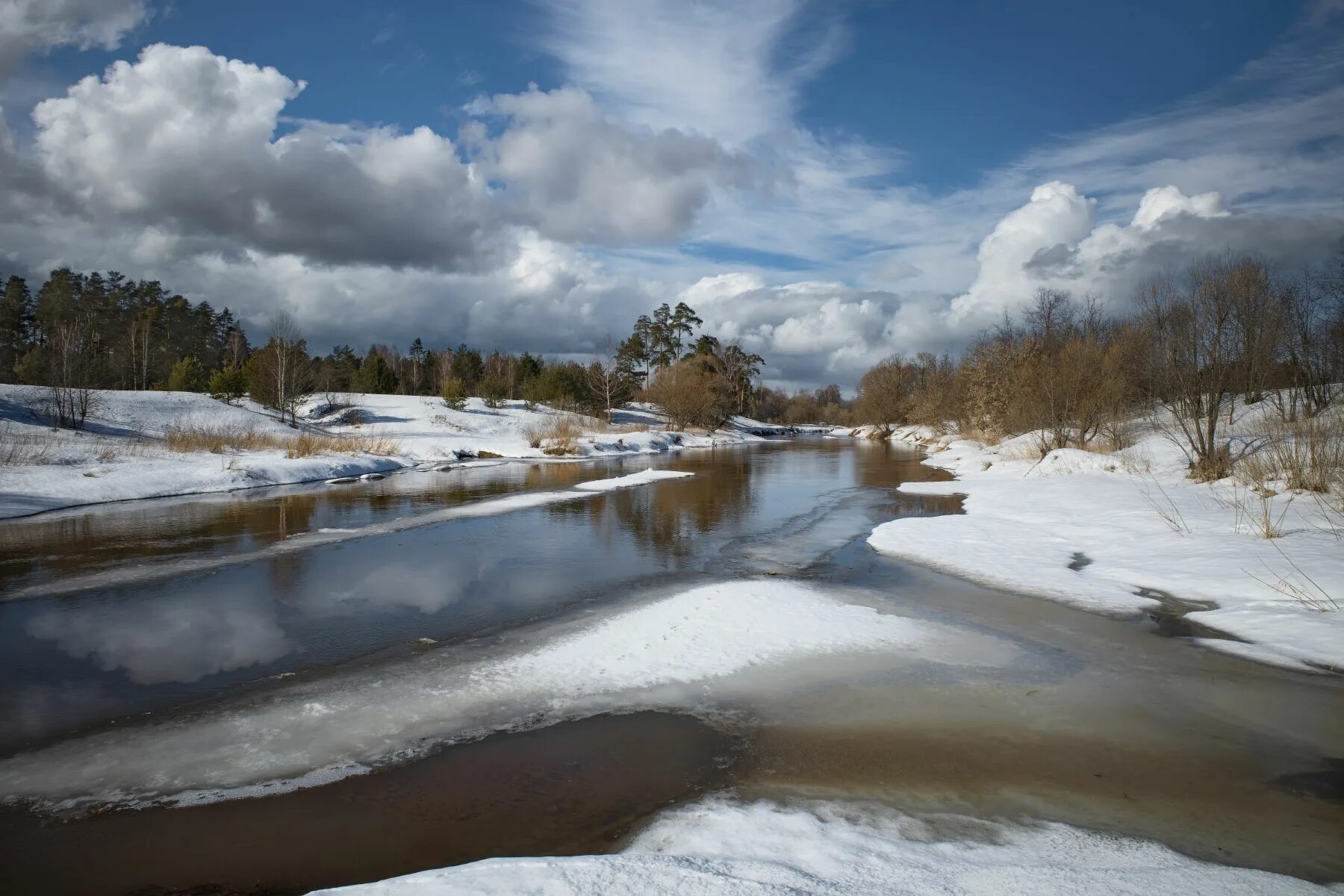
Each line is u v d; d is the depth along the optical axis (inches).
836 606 351.3
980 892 138.3
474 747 216.1
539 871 138.9
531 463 1304.1
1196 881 144.5
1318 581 366.0
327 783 196.5
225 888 154.3
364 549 513.3
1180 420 832.9
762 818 175.6
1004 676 272.2
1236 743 219.6
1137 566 437.7
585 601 377.1
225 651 302.2
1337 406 731.4
